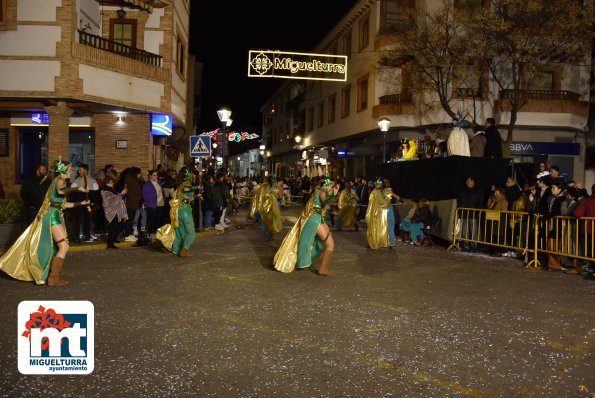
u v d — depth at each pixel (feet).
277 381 14.92
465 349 18.04
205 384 14.64
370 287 27.61
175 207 36.35
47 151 62.28
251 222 69.36
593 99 87.51
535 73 79.05
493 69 83.25
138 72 60.44
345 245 45.78
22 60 53.62
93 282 27.76
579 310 23.88
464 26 83.56
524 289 28.30
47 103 55.21
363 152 110.63
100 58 56.34
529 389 14.75
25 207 39.24
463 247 44.21
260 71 75.72
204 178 56.70
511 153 88.79
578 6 76.18
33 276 26.58
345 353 17.34
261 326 20.12
